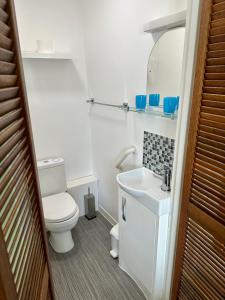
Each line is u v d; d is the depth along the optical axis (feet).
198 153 3.31
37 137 7.81
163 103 4.85
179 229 4.00
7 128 1.92
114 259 6.82
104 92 7.29
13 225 1.94
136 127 6.08
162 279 5.16
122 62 6.11
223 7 2.61
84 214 9.06
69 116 8.23
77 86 8.09
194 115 3.26
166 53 4.69
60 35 7.32
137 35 5.38
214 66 2.84
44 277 3.06
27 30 6.78
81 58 7.90
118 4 5.74
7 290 1.63
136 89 5.82
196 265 3.69
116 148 7.25
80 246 7.37
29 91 7.30
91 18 6.99
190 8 3.12
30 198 2.70
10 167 1.98
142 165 6.12
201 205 3.41
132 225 5.43
